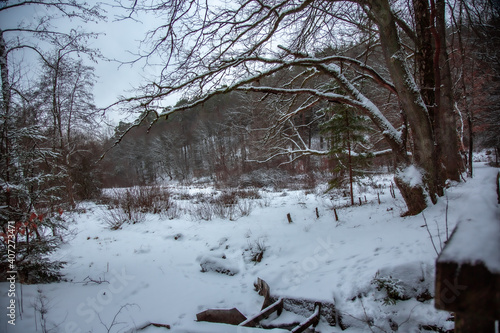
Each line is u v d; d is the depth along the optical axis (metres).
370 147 11.13
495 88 15.05
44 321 3.33
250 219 9.00
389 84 7.12
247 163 25.62
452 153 8.55
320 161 22.64
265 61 6.57
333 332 3.20
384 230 5.68
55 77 12.64
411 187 6.07
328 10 6.93
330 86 10.01
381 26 6.29
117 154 41.28
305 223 7.75
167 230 8.34
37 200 4.82
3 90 4.79
